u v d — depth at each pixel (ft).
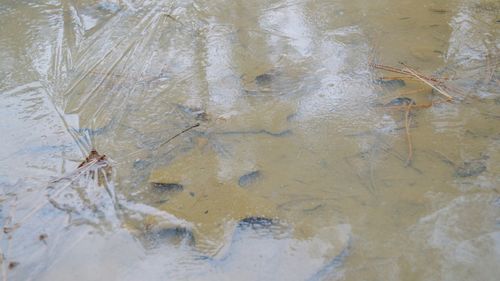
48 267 2.79
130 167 3.19
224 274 2.75
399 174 3.10
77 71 3.87
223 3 4.61
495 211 2.93
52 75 3.84
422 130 3.34
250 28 4.28
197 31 4.25
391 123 3.40
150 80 3.78
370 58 3.91
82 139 3.37
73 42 4.15
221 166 3.18
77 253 2.83
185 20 4.39
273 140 3.32
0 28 4.29
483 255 2.78
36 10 4.51
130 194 3.06
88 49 4.08
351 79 3.73
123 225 2.93
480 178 3.07
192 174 3.14
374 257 2.78
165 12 4.49
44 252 2.84
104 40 4.17
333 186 3.06
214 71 3.84
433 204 2.97
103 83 3.76
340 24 4.29
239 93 3.65
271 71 3.82
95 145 3.33
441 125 3.37
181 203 3.01
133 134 3.39
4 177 3.17
